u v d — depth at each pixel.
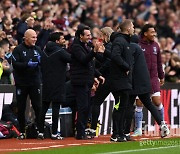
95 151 29.20
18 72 35.38
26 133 36.22
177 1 71.25
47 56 35.44
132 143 32.88
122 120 33.59
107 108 40.38
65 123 37.56
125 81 32.94
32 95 35.81
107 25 53.09
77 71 34.91
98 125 37.84
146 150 29.92
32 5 47.53
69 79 38.69
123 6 65.25
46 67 35.41
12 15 46.41
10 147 31.16
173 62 47.06
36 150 29.52
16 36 41.72
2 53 38.34
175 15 69.19
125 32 33.12
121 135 33.78
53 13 48.50
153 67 36.81
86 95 35.16
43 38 41.69
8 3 46.94
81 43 34.84
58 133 36.16
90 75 35.03
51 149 29.97
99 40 35.75
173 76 46.84
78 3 57.41
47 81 35.34
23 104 35.75
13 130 36.69
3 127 36.06
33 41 35.22
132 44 34.72
